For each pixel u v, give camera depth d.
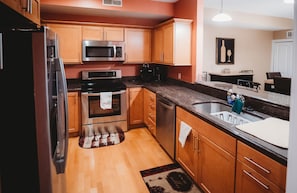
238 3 4.51
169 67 4.46
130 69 4.61
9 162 1.36
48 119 1.32
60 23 3.73
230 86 3.10
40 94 1.30
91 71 4.13
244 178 1.55
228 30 6.79
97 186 2.39
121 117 4.03
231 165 1.69
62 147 1.68
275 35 7.61
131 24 4.40
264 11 5.31
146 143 3.55
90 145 3.46
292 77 1.00
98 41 3.95
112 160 2.98
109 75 4.26
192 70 3.63
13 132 1.34
